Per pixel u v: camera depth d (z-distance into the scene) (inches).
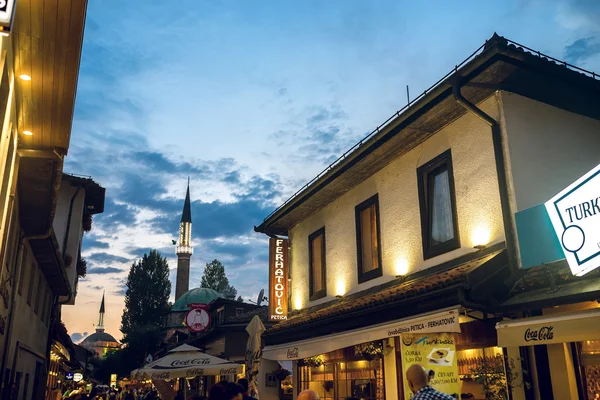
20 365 565.3
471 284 288.2
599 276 251.6
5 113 262.4
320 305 561.6
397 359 404.5
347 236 529.0
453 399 187.5
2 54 228.8
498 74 333.4
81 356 2294.5
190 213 4163.4
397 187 454.9
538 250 282.0
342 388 481.4
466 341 349.7
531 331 245.3
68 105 323.0
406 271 429.4
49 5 241.3
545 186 334.6
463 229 367.9
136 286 2746.1
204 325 1082.1
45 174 407.5
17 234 481.1
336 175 494.6
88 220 1048.2
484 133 359.3
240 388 182.4
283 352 474.6
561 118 360.8
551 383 279.1
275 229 674.8
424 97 362.0
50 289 823.7
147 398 757.3
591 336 221.5
